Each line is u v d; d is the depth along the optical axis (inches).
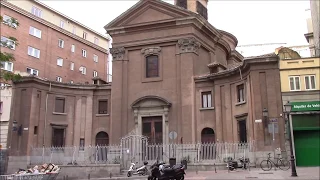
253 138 1054.4
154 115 1309.1
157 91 1332.4
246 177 734.5
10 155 1320.1
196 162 1096.8
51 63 1935.3
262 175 765.9
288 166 970.7
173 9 1338.6
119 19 1411.2
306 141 1017.5
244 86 1146.7
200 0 1667.1
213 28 1418.6
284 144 1002.7
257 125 1031.6
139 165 1159.0
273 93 1037.2
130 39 1400.1
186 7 1626.5
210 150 1120.2
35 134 1346.0
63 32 2038.6
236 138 1164.5
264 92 1048.2
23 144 1310.3
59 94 1443.2
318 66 1034.7
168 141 1269.7
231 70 1183.6
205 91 1280.8
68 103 1459.2
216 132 1220.5
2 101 1423.5
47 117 1392.7
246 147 1049.5
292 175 731.4
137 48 1392.7
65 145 1422.2
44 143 1363.2
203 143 1249.4
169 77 1325.0
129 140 1284.4
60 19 2055.9
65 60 2041.1
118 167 1003.9
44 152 1277.1
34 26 1846.7
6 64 1646.2
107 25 1427.2
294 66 1048.2
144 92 1349.7
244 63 1091.3
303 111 1013.2
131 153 1258.0
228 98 1213.7
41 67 1860.2
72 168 962.1
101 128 1445.6
